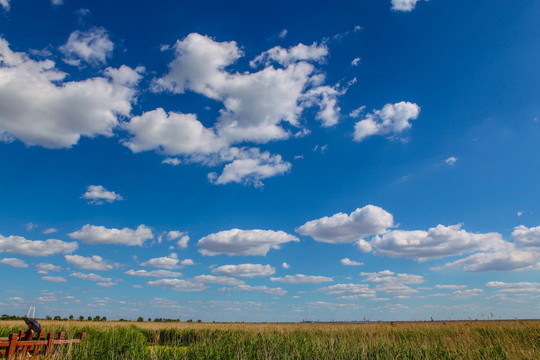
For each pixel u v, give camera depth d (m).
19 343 9.12
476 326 18.20
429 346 12.59
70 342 10.95
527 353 10.85
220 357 11.38
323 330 20.78
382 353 11.83
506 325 17.56
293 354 12.16
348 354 11.97
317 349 12.70
